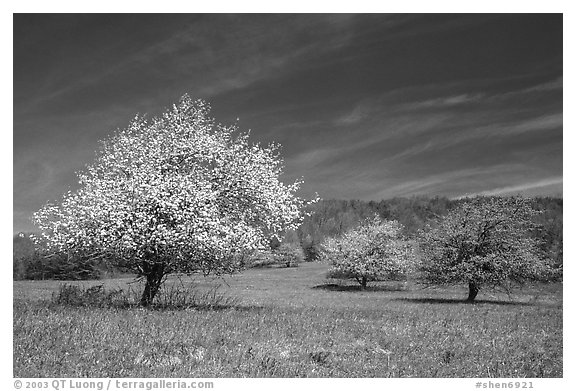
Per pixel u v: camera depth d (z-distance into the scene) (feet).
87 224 65.92
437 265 120.88
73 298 64.13
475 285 121.39
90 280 145.59
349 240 193.36
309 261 387.34
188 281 173.78
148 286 68.28
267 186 73.00
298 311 66.33
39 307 54.70
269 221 73.15
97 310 55.11
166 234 62.95
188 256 67.82
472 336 49.19
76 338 37.47
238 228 67.26
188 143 70.13
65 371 29.78
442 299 127.95
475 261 117.70
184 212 63.87
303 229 413.59
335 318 58.44
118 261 69.21
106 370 30.30
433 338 46.68
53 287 138.62
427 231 126.82
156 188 64.13
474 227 119.85
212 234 66.39
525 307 97.81
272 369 32.22
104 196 65.92
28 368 29.68
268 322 51.16
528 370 35.91
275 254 78.13
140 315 51.26
